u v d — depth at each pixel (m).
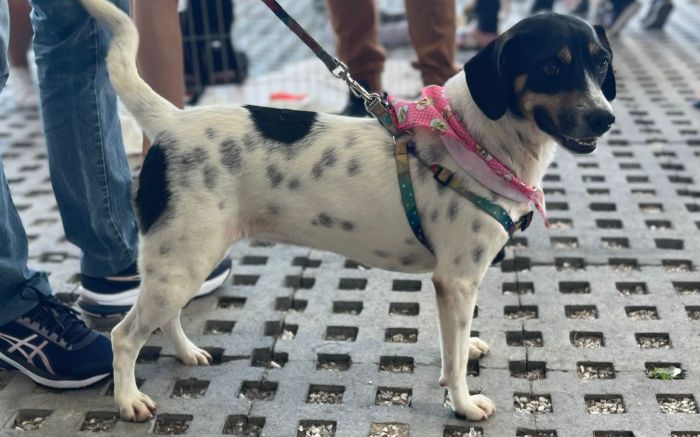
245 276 1.66
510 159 1.19
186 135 1.19
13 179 2.14
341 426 1.23
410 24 2.09
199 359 1.39
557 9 4.29
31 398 1.31
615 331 1.45
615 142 2.32
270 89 2.79
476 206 1.16
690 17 4.09
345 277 1.65
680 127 2.43
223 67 2.86
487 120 1.18
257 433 1.24
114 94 1.41
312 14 4.11
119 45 1.19
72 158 1.38
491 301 1.55
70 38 1.31
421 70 2.13
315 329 1.48
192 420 1.25
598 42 1.17
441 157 1.17
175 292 1.19
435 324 1.49
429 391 1.31
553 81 1.13
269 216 1.23
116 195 1.43
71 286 1.63
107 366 1.33
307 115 1.22
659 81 2.92
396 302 1.56
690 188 2.01
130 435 1.23
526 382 1.33
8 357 1.33
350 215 1.20
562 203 1.94
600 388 1.30
